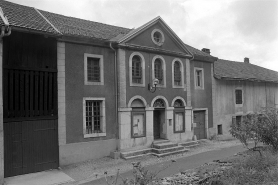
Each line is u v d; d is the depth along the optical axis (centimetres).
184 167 1132
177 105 1684
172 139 1603
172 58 1645
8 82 1027
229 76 2016
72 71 1235
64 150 1186
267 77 2473
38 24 1098
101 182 970
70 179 1023
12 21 1001
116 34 1525
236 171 895
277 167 903
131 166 1195
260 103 2352
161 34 1583
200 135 1848
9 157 1019
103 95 1343
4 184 943
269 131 1083
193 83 1805
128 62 1425
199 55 1805
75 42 1248
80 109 1252
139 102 1483
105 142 1338
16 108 1041
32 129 1087
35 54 1109
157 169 1117
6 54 1023
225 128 2012
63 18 1523
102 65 1347
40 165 1103
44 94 1132
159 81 1589
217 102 1969
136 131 1455
